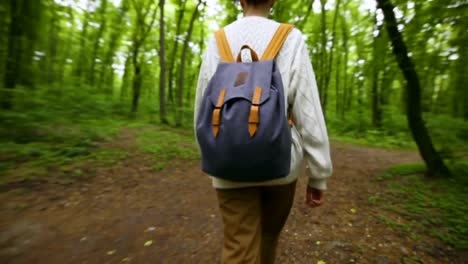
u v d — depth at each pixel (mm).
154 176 4871
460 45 3811
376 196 4172
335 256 2564
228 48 1125
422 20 4195
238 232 1109
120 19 14359
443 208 3668
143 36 14703
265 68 967
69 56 9555
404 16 4598
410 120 5379
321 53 15203
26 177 4238
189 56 18672
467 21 3676
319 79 15641
